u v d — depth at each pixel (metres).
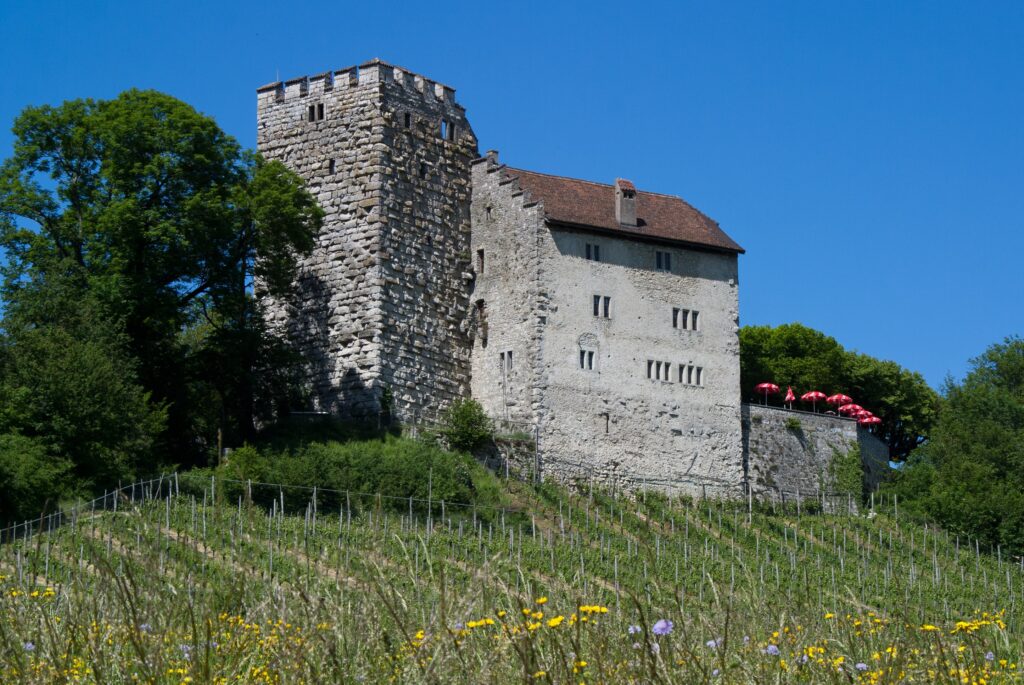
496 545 55.56
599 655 16.86
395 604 18.47
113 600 18.45
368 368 69.25
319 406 70.44
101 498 54.88
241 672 17.11
